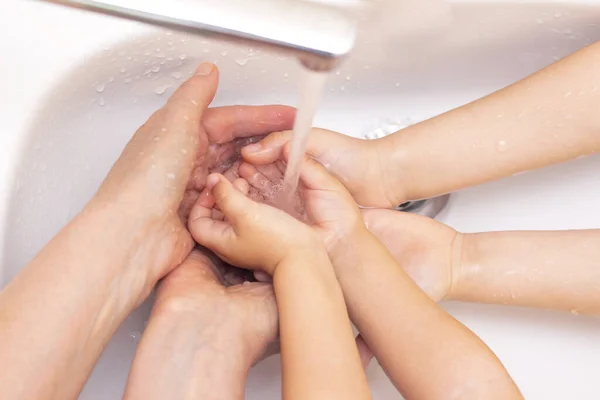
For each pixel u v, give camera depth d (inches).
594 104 24.6
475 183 26.0
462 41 27.6
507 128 25.2
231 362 22.8
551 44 27.8
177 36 25.2
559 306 25.3
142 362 22.5
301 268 23.5
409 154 25.7
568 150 25.3
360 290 24.3
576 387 27.9
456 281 25.5
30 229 24.2
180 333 22.9
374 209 26.4
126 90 26.4
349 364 22.1
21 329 21.0
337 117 29.8
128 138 27.0
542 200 29.5
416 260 25.6
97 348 22.3
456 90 29.6
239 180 26.3
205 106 25.5
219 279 25.7
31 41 24.1
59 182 25.2
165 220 23.9
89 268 22.1
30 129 23.6
